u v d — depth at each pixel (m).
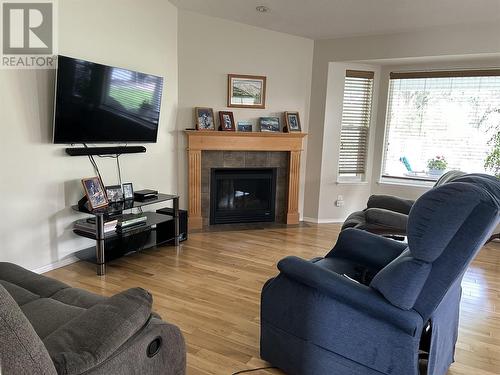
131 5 3.57
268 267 3.34
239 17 4.22
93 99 3.14
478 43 3.98
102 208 3.15
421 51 4.25
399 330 1.51
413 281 1.44
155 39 3.88
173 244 3.89
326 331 1.69
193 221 4.51
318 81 4.80
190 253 3.65
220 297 2.73
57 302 1.56
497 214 1.34
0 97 2.60
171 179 4.35
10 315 0.76
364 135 5.05
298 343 1.80
